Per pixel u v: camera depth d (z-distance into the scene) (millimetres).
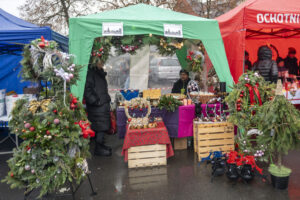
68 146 2787
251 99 3816
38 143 2553
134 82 8031
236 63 5582
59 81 2652
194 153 4711
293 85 6156
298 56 8328
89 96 4383
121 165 4230
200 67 5676
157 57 8625
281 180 3154
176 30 4660
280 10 5277
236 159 3457
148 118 4387
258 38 8547
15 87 7391
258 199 2975
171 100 4574
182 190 3264
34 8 15016
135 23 4520
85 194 3217
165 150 4129
